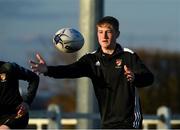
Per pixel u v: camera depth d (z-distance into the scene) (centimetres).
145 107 7312
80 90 2917
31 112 2450
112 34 1769
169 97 7831
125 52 1777
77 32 1839
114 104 1766
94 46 2838
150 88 7412
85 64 1794
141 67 1748
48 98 9556
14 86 1891
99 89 1786
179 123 3127
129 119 1761
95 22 2847
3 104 1883
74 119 2823
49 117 2502
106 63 1777
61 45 1828
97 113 2805
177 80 8175
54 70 1759
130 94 1761
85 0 2859
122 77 1764
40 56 1756
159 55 9400
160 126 2853
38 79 1916
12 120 1883
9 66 1866
